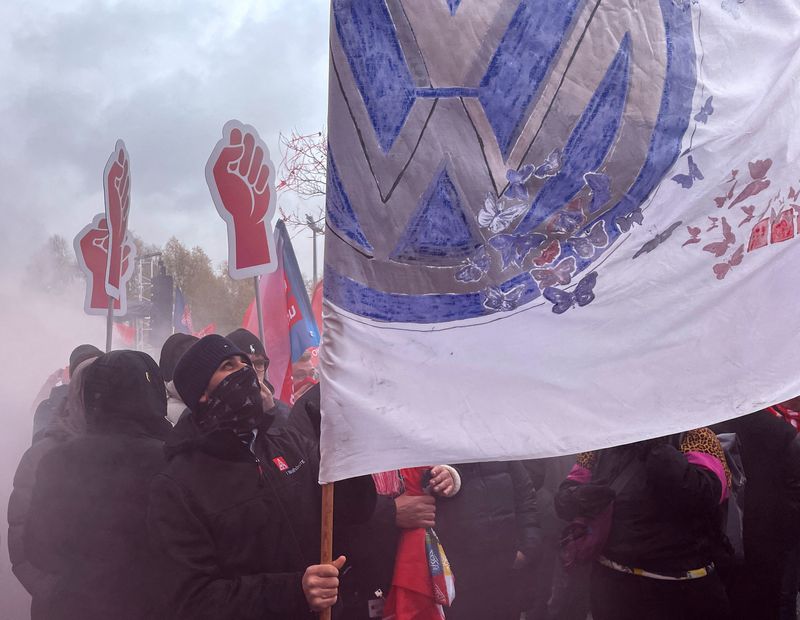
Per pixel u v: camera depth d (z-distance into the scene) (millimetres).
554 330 2900
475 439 2811
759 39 3057
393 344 2816
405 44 2848
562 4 2932
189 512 2902
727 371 2951
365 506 3176
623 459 3590
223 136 5043
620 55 2955
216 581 2871
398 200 2836
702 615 3525
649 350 2936
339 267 2805
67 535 3367
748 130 3029
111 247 5285
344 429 2770
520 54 2898
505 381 2859
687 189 2996
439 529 3969
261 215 5031
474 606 4023
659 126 2969
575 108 2932
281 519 3014
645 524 3502
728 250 2986
